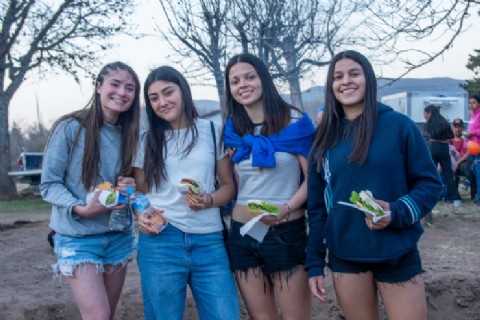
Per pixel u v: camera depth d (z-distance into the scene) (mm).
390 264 2758
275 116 3160
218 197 3242
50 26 15070
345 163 2799
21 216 10641
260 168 3160
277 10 8375
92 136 3088
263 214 2977
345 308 2908
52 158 3068
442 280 4883
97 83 3131
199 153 3180
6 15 14609
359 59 2842
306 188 3133
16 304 4594
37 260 6223
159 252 3141
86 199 3086
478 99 9227
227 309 3164
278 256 3154
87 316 3023
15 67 15586
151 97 3156
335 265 2900
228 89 3307
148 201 3111
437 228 7348
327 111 2932
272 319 3307
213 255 3221
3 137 15672
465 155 9922
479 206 8891
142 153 3199
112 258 3232
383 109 2838
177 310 3197
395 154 2730
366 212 2604
